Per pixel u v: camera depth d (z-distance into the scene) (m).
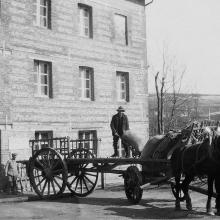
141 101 27.09
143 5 27.80
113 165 15.52
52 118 21.86
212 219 11.55
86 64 23.86
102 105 24.56
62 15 22.81
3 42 19.94
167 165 13.93
